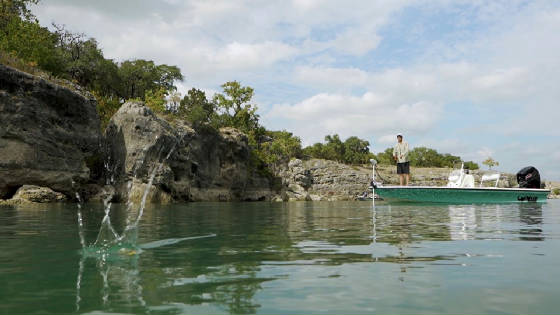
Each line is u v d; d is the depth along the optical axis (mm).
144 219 9617
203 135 35938
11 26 28703
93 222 8344
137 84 45688
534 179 21391
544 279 3096
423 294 2670
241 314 2238
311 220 9641
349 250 4625
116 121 24000
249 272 3396
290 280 3092
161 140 24266
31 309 2342
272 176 57125
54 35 37625
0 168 17312
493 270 3441
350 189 65250
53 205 15891
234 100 57188
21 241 5332
